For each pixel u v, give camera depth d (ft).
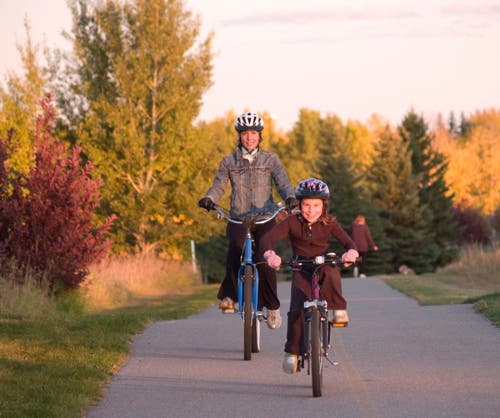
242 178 70.13
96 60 220.02
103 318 96.43
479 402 49.29
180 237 224.12
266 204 70.33
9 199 119.96
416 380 56.59
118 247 215.92
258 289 68.85
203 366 64.59
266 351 72.38
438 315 97.25
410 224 413.39
